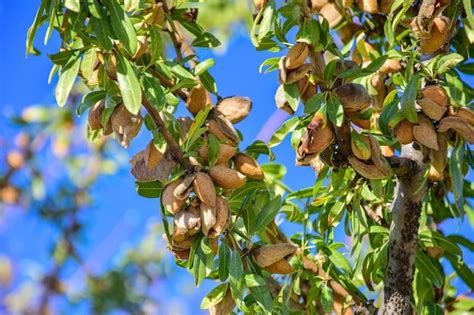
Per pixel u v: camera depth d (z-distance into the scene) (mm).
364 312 1617
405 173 1530
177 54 1598
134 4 1479
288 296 1586
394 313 1557
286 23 1539
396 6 1597
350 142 1492
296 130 1505
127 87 1433
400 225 1555
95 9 1442
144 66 1515
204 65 1562
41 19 1512
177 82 1545
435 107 1490
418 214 1553
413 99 1479
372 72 1497
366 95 1479
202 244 1456
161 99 1456
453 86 1521
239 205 1564
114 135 1589
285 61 1498
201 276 1453
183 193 1447
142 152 1482
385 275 1575
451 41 1677
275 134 1535
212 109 1538
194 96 1537
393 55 1543
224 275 1489
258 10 1555
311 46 1508
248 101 1540
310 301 1619
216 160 1479
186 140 1485
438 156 1505
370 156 1482
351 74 1491
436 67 1553
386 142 1520
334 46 1527
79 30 1463
